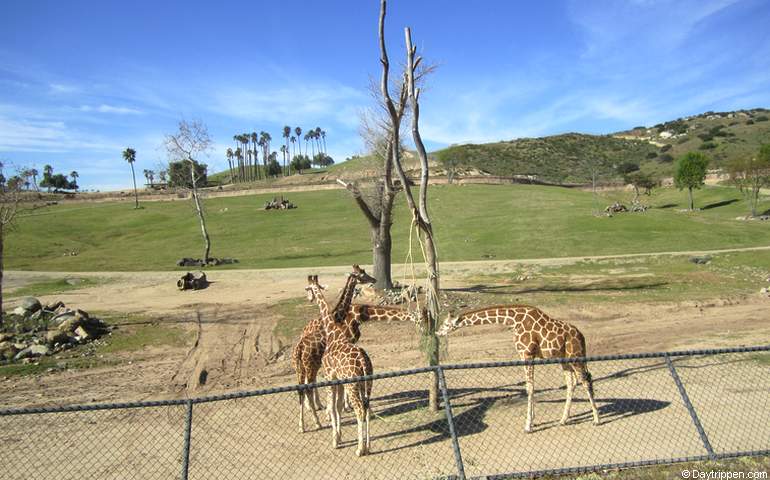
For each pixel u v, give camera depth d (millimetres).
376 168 24562
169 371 14195
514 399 10680
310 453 8555
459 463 6477
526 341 9195
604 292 22797
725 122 139125
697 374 11719
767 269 26906
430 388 10227
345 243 46375
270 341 17188
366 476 7602
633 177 83438
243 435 9477
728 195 70625
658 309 19172
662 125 149125
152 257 43812
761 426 8703
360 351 8438
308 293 10539
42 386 12992
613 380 11617
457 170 94688
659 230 42469
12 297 27297
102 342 17094
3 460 8719
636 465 6930
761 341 14547
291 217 62875
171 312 22109
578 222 47406
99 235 58812
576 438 8586
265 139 152000
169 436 9562
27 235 55438
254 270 34688
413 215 10656
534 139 137000
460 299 22516
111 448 9102
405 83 13547
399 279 29141
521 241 41844
